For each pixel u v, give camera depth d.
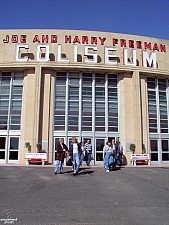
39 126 17.62
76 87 19.03
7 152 17.75
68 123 18.38
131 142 18.34
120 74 19.47
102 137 18.50
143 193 7.51
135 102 18.66
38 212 5.41
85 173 11.96
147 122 18.94
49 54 18.77
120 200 6.60
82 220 4.90
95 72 19.33
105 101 19.06
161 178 10.59
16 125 18.14
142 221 4.86
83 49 19.20
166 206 6.01
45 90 18.28
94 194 7.31
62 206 5.94
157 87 20.16
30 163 17.11
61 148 11.67
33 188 8.12
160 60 20.30
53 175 11.13
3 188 8.04
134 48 19.91
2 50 18.84
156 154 19.11
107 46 19.16
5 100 18.62
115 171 13.04
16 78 18.94
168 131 19.92
